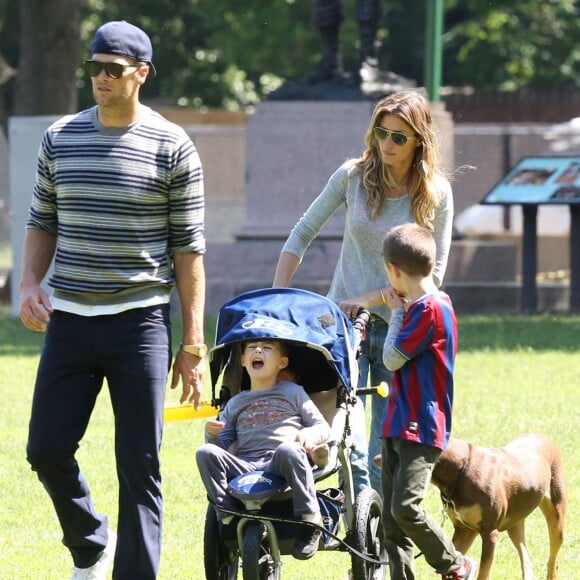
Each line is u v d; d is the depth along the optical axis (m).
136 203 20.66
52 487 21.25
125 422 20.84
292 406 20.86
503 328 61.72
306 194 70.00
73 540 21.73
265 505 20.17
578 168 69.19
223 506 19.72
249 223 70.94
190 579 23.67
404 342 20.12
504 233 88.25
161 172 20.75
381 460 21.05
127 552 20.75
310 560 25.08
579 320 65.56
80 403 20.98
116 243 20.67
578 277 70.38
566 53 164.88
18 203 73.19
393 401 20.42
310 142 69.75
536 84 168.12
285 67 162.12
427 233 20.67
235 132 84.75
